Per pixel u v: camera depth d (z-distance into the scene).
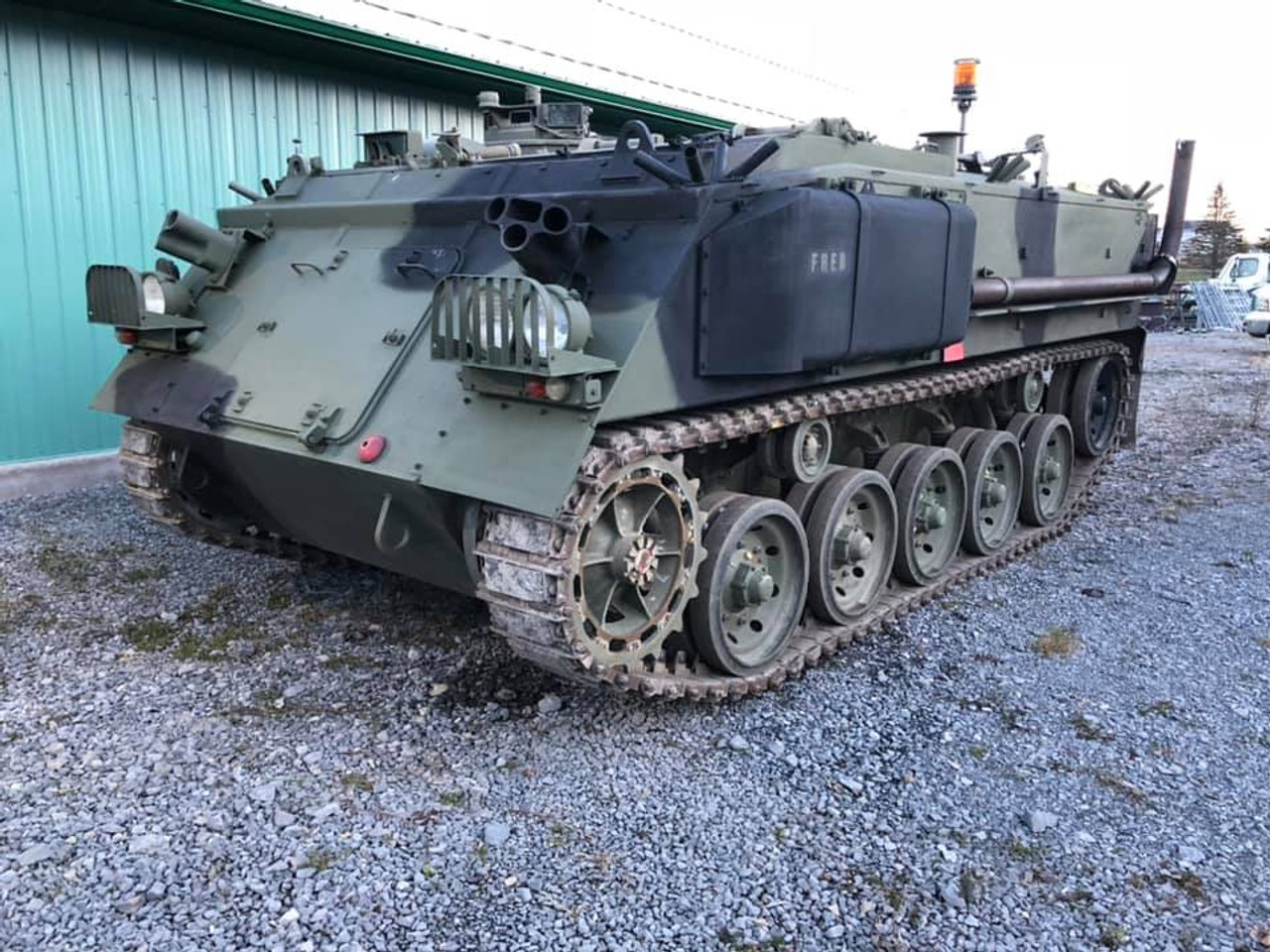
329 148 12.30
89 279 6.66
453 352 4.84
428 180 6.77
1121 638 7.07
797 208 5.40
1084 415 10.41
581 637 4.93
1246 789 5.11
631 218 5.44
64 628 6.99
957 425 8.95
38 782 4.99
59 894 4.15
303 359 5.96
